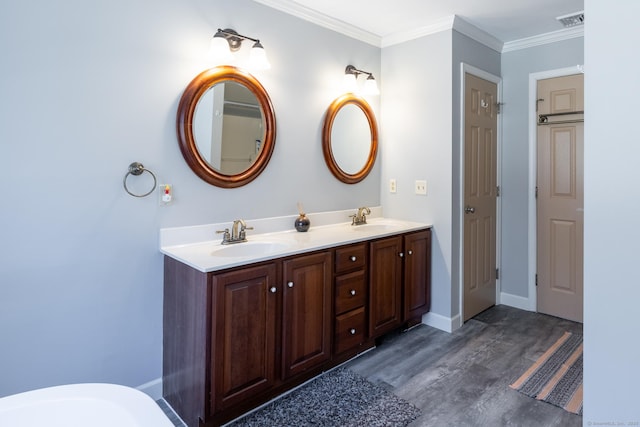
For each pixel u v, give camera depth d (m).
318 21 2.77
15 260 1.66
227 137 2.29
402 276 2.82
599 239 1.00
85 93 1.80
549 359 2.53
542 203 3.33
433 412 1.97
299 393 2.14
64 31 1.74
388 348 2.70
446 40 2.91
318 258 2.18
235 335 1.83
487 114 3.33
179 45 2.10
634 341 0.96
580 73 3.08
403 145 3.22
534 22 2.96
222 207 2.32
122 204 1.94
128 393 0.96
